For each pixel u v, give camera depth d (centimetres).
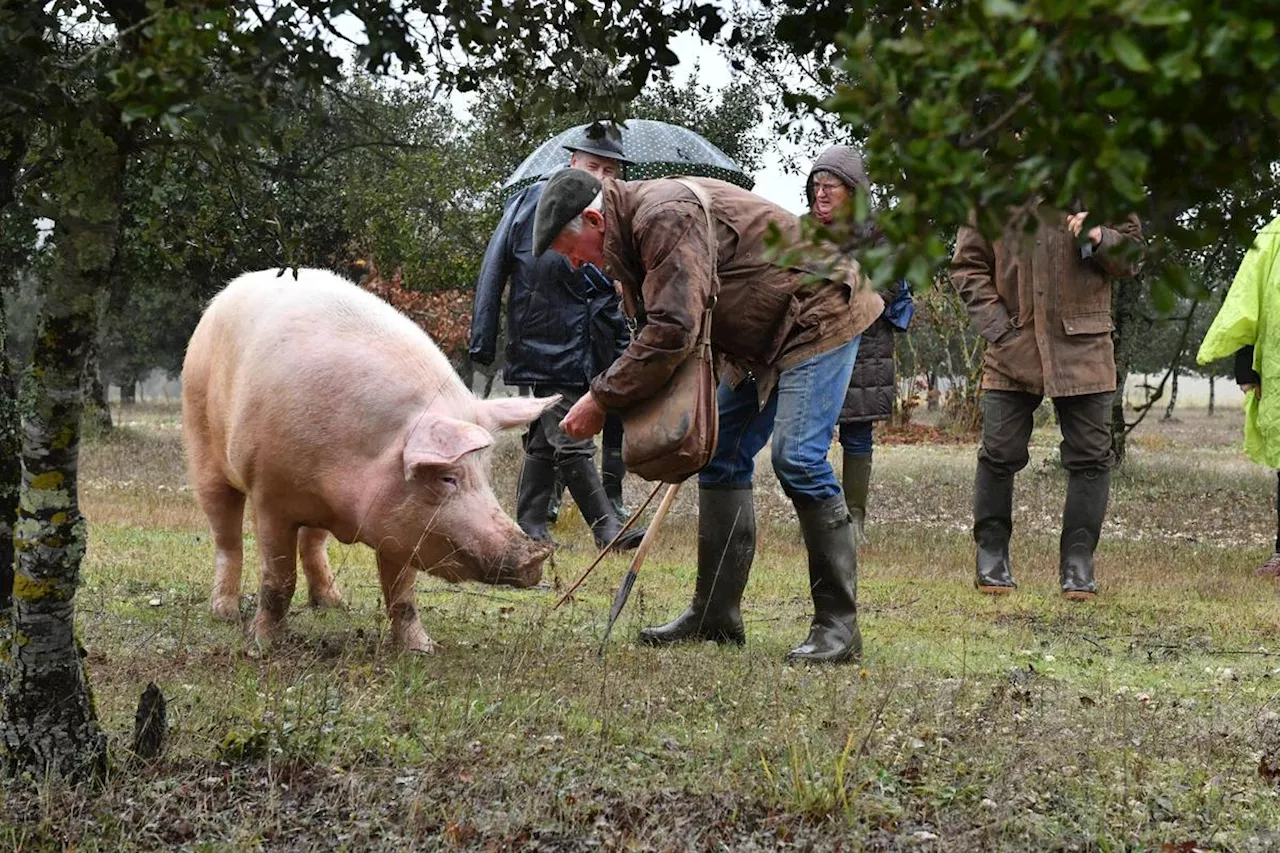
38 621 373
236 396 604
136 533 1026
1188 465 2045
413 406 576
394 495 565
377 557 622
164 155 346
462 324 2377
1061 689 572
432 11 347
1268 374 985
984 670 613
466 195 2109
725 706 504
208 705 476
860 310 610
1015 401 866
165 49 255
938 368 3641
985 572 876
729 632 661
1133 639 717
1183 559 1047
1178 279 192
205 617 698
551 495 1042
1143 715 512
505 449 1923
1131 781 426
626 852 358
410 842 357
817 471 612
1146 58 175
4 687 386
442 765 416
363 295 617
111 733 439
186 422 703
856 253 199
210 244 382
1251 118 198
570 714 484
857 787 393
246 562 890
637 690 525
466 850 357
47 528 369
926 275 183
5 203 383
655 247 537
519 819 374
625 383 539
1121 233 821
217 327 647
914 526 1300
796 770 395
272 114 323
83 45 355
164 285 2028
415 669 554
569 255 559
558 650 607
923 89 183
